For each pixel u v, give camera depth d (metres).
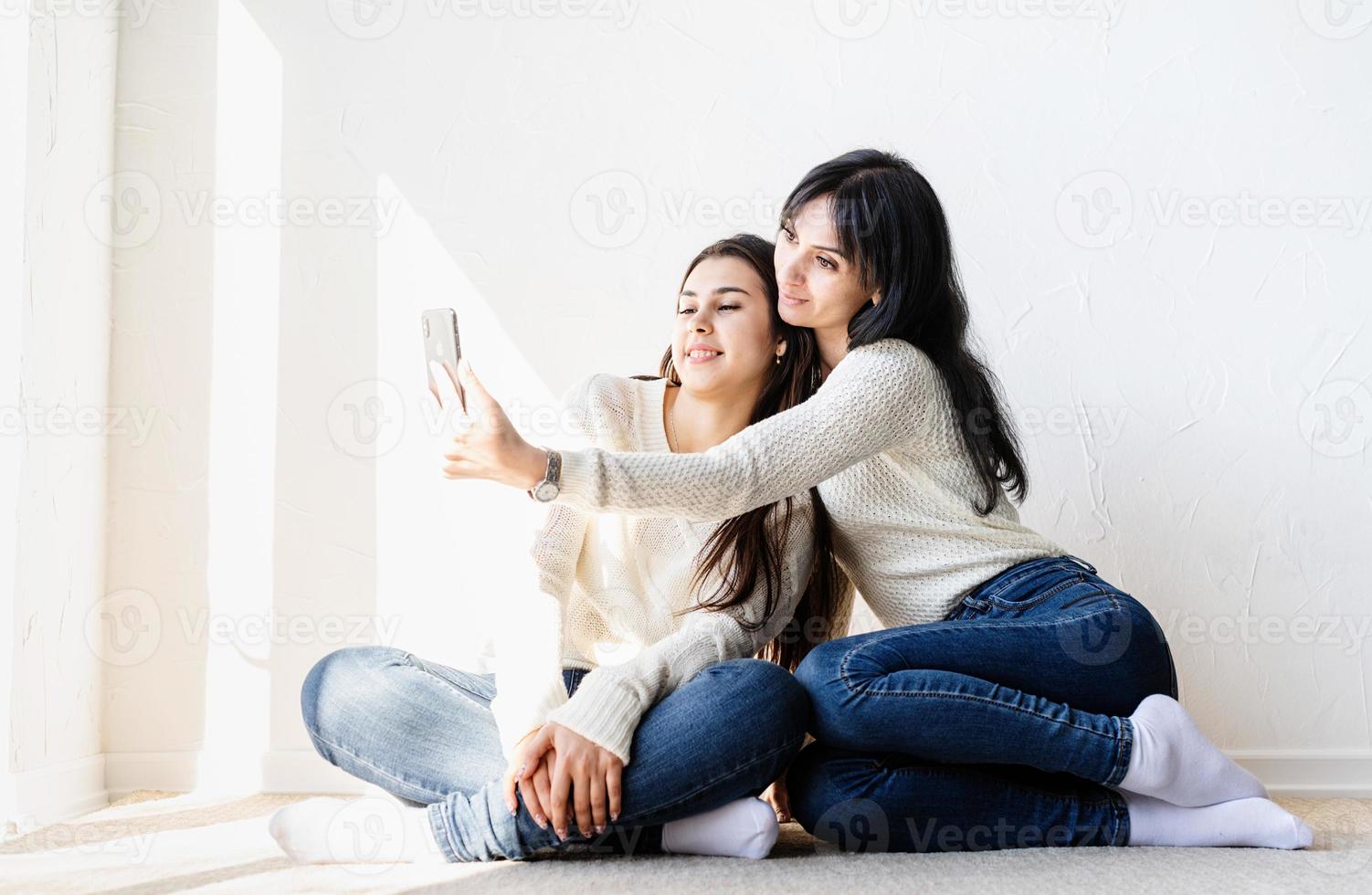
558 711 1.23
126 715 1.85
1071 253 1.88
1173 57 1.90
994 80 1.90
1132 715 1.33
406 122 1.91
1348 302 1.87
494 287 1.89
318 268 1.90
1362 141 1.89
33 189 1.71
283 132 1.92
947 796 1.28
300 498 1.87
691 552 1.44
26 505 1.67
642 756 1.21
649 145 1.91
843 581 1.66
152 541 1.87
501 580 1.85
